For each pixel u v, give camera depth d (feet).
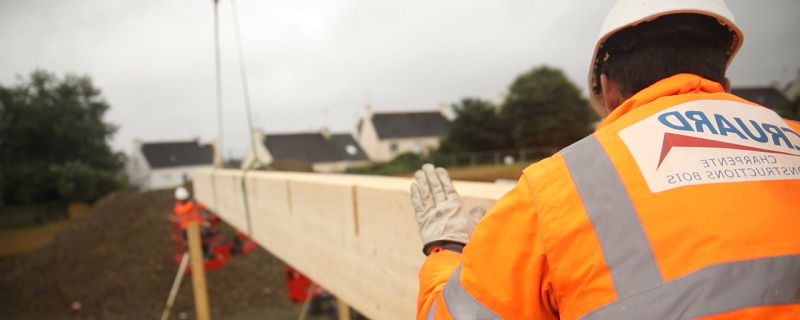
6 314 29.04
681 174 1.93
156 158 130.21
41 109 82.38
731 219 1.76
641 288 1.76
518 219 2.21
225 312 27.68
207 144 142.51
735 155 1.97
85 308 28.91
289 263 9.20
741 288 1.63
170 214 39.55
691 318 1.62
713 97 2.25
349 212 6.32
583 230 1.97
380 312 5.77
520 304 2.17
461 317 2.27
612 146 2.14
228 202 14.17
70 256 35.81
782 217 1.77
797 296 1.63
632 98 2.41
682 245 1.76
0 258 52.01
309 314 26.37
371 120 111.55
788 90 64.34
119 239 36.88
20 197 75.51
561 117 65.41
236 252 23.20
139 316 27.66
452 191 3.43
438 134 112.16
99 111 92.73
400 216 4.99
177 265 32.73
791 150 2.06
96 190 79.51
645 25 2.50
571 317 1.98
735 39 2.61
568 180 2.12
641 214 1.88
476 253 2.30
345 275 6.73
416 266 4.78
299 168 38.58
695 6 2.37
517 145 68.13
